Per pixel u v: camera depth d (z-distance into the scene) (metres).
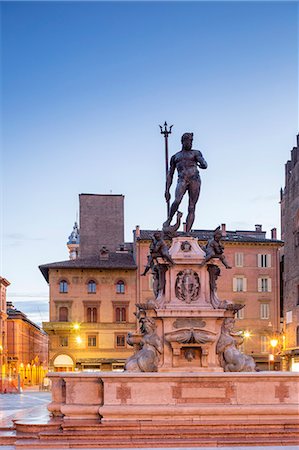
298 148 73.06
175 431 16.98
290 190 75.31
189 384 18.23
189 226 22.66
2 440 17.23
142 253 79.25
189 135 23.20
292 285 74.25
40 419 18.69
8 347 117.56
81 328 78.56
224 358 20.81
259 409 17.83
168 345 20.94
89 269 79.50
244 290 79.88
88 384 18.48
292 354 71.25
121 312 79.31
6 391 71.12
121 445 16.25
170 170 23.48
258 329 79.31
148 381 18.17
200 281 21.73
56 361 78.31
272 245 80.69
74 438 16.84
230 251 80.25
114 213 86.44
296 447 15.92
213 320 21.22
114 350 78.62
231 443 16.25
